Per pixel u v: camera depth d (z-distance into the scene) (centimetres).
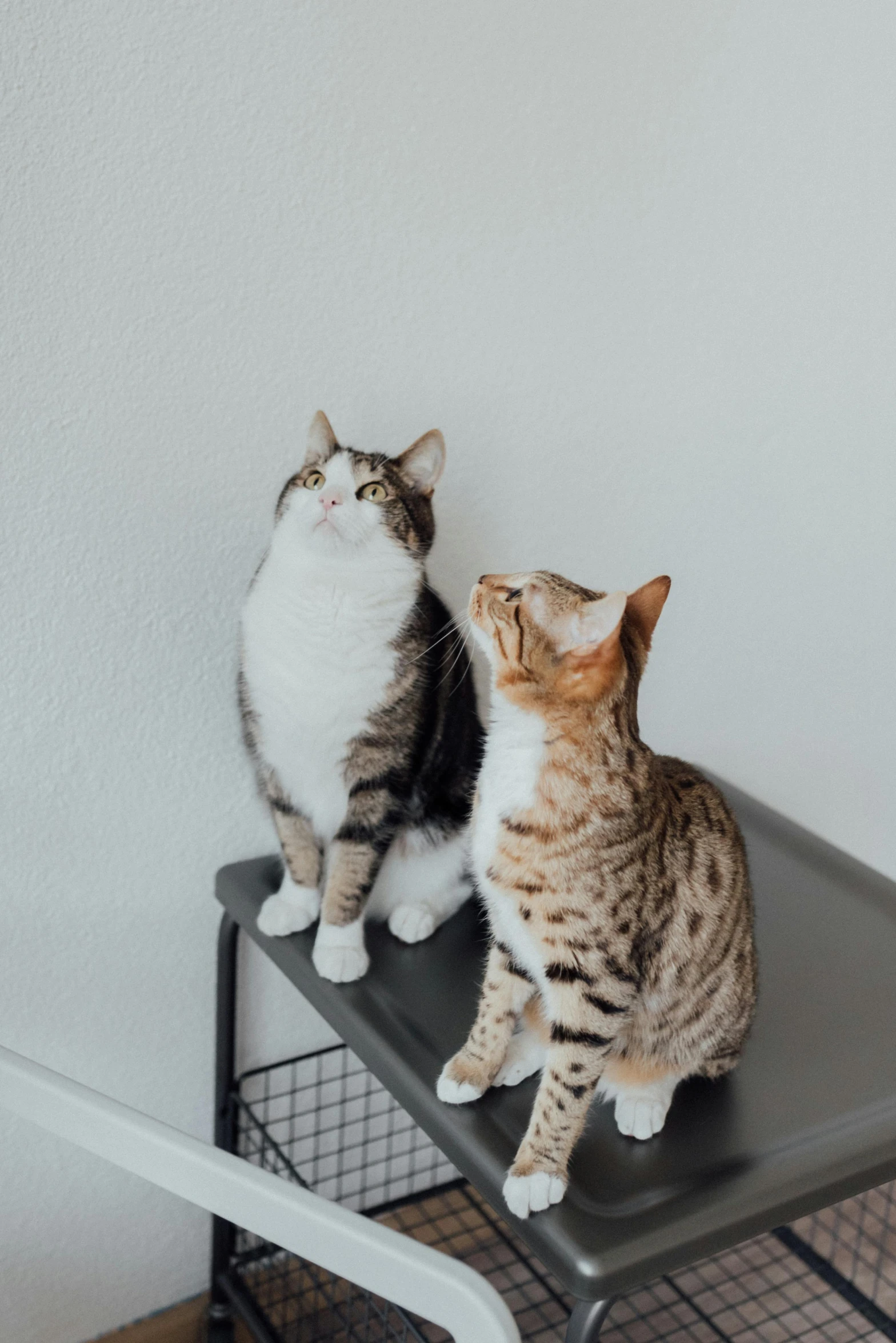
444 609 112
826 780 163
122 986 120
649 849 79
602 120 112
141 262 96
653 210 119
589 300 119
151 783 114
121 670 108
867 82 126
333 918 102
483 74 105
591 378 123
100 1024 121
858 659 157
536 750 77
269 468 109
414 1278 62
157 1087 127
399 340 111
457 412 117
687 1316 138
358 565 93
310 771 102
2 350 94
